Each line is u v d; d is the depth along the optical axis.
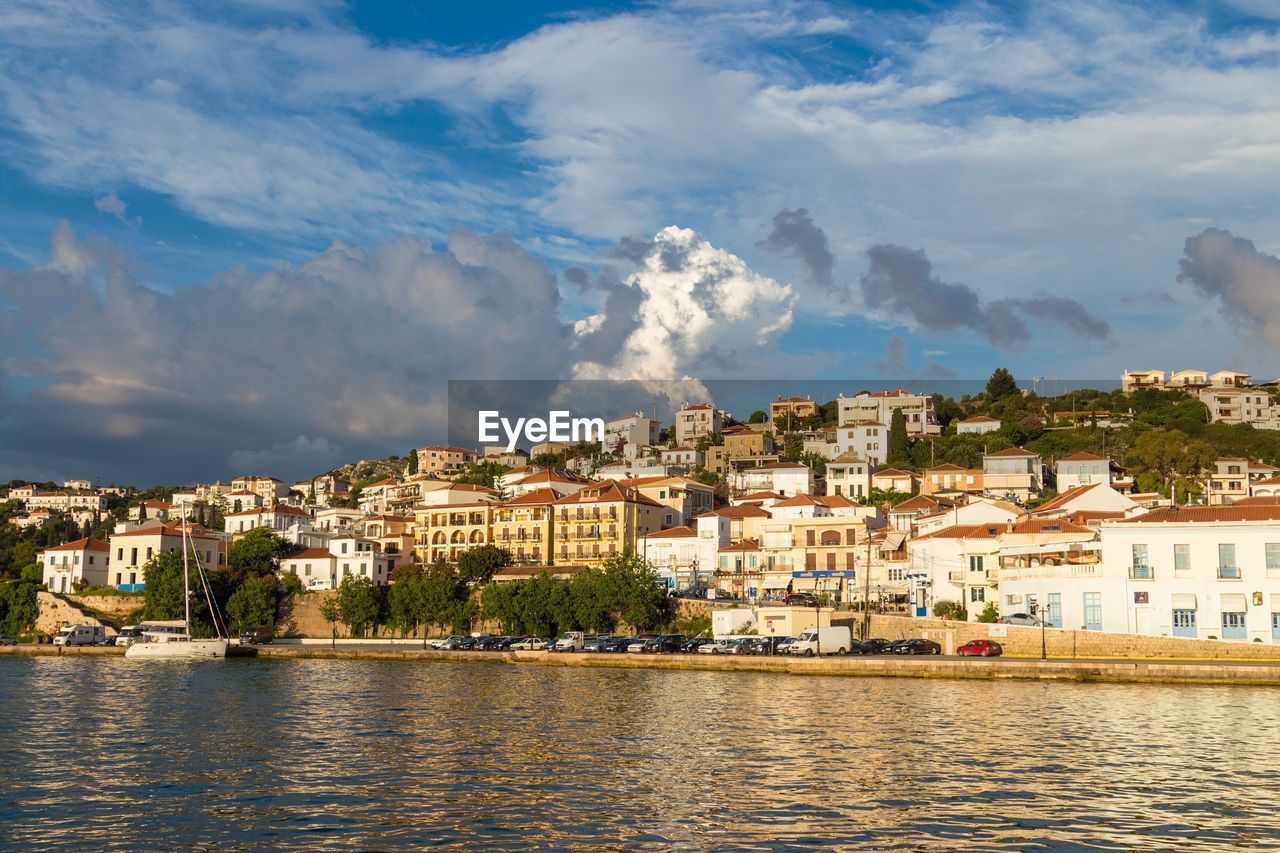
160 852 47.16
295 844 48.19
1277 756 67.25
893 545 181.25
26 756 69.44
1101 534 125.31
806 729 78.88
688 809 54.09
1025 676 111.19
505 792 57.91
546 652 143.25
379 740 75.12
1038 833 49.78
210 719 86.75
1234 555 119.12
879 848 47.47
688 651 142.25
